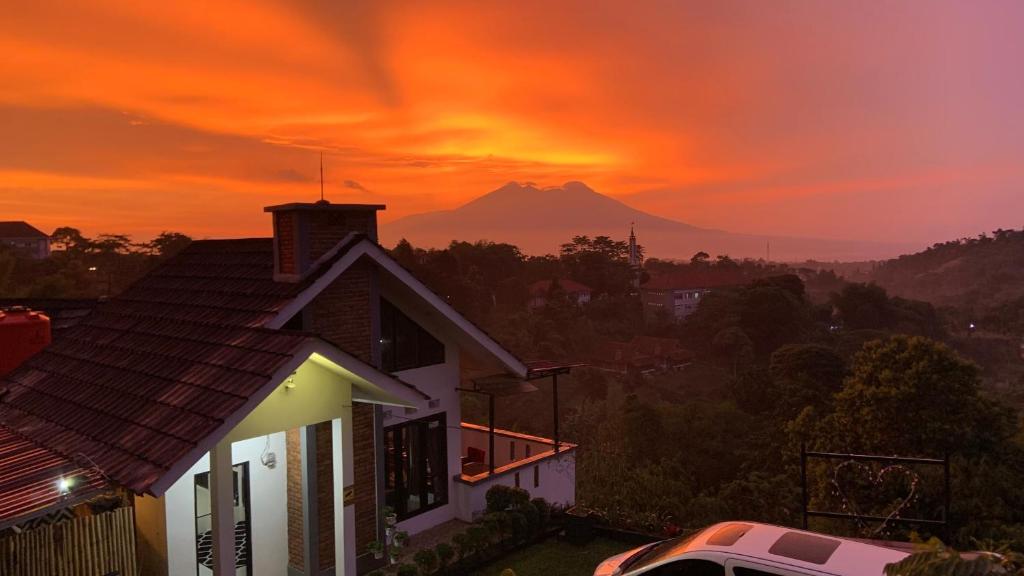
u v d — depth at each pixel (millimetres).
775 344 136750
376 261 13375
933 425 31141
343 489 11812
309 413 11117
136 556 9680
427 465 15594
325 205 12844
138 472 8891
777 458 49375
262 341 10898
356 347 13258
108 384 12148
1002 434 32781
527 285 175875
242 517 11992
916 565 5637
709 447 56750
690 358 137250
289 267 12852
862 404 34031
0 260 77500
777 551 7594
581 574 12711
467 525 15516
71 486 8938
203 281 15195
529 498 15281
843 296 159625
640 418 58031
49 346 15812
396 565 13023
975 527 21062
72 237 124625
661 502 20984
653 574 8141
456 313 15102
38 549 8828
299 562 12117
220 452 9789
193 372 10992
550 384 102062
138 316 14992
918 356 33156
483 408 59219
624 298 181000
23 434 11484
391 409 14570
